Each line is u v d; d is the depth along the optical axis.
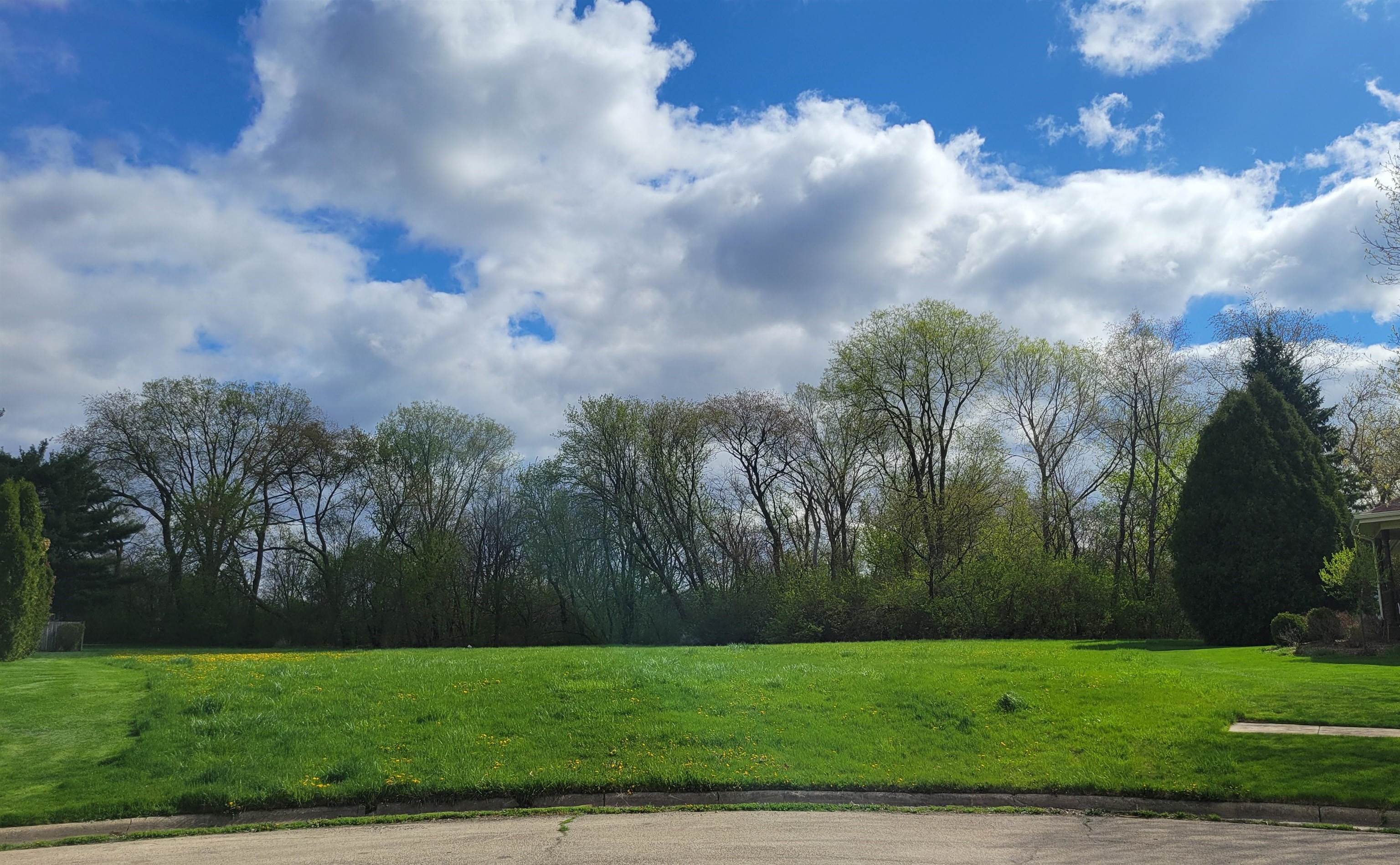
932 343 45.53
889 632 40.75
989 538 41.09
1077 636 39.12
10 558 24.34
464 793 10.62
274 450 54.16
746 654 23.59
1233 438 29.58
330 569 56.78
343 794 10.58
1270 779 10.18
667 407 53.44
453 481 58.75
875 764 11.41
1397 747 11.00
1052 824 9.38
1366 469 46.03
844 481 53.12
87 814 10.25
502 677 16.83
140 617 52.94
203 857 8.65
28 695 16.03
